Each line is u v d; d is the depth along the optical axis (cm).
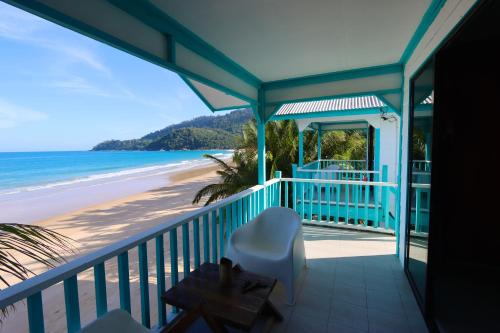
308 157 1223
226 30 212
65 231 864
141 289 158
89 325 106
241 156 958
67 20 130
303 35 224
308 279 251
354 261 287
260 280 164
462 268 194
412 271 238
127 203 1303
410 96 251
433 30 191
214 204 244
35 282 102
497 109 185
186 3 173
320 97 333
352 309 206
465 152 195
